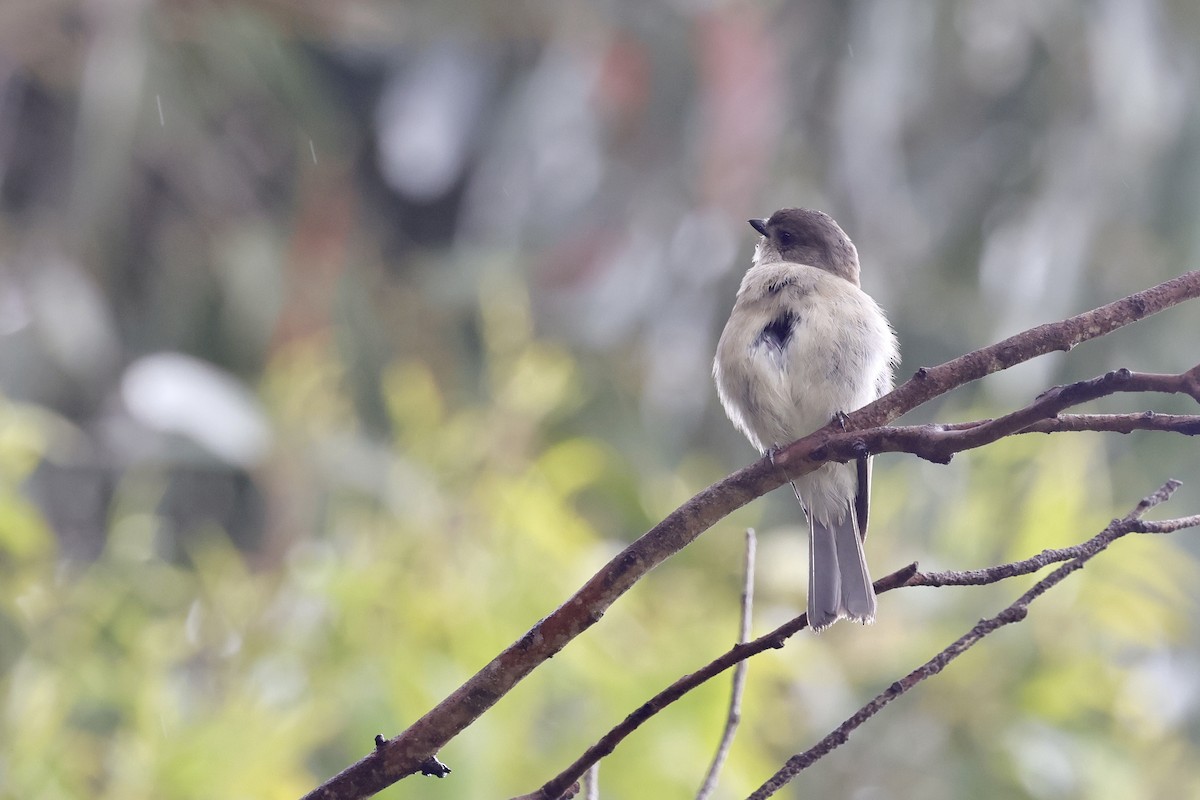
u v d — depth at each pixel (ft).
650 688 26.63
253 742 25.59
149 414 36.06
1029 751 30.22
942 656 13.32
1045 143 43.27
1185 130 42.22
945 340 44.42
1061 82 42.91
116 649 28.25
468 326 47.01
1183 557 31.76
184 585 29.68
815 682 31.37
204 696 27.61
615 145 45.78
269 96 48.24
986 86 43.98
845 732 13.30
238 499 44.47
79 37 46.34
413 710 26.43
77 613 28.25
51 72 46.34
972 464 33.27
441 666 26.96
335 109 51.13
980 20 42.55
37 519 29.01
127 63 44.52
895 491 33.81
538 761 25.81
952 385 14.24
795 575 32.19
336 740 26.63
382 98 50.90
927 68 42.24
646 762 26.00
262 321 46.78
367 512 33.40
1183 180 42.16
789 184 43.96
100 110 44.11
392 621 27.48
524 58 48.01
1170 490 13.58
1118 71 41.24
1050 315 42.63
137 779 25.63
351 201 49.73
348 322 47.14
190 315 47.39
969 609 31.32
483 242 46.52
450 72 47.57
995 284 43.91
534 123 46.11
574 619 13.75
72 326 44.16
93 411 45.06
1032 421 13.21
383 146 48.67
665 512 33.60
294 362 39.52
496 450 30.83
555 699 26.63
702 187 44.32
